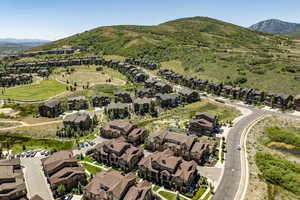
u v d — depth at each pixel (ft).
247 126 374.22
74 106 491.31
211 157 286.66
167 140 307.99
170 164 241.76
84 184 248.93
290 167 264.52
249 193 222.69
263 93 490.90
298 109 437.17
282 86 526.16
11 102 540.11
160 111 459.73
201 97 540.11
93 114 461.37
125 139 327.26
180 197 223.30
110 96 565.53
